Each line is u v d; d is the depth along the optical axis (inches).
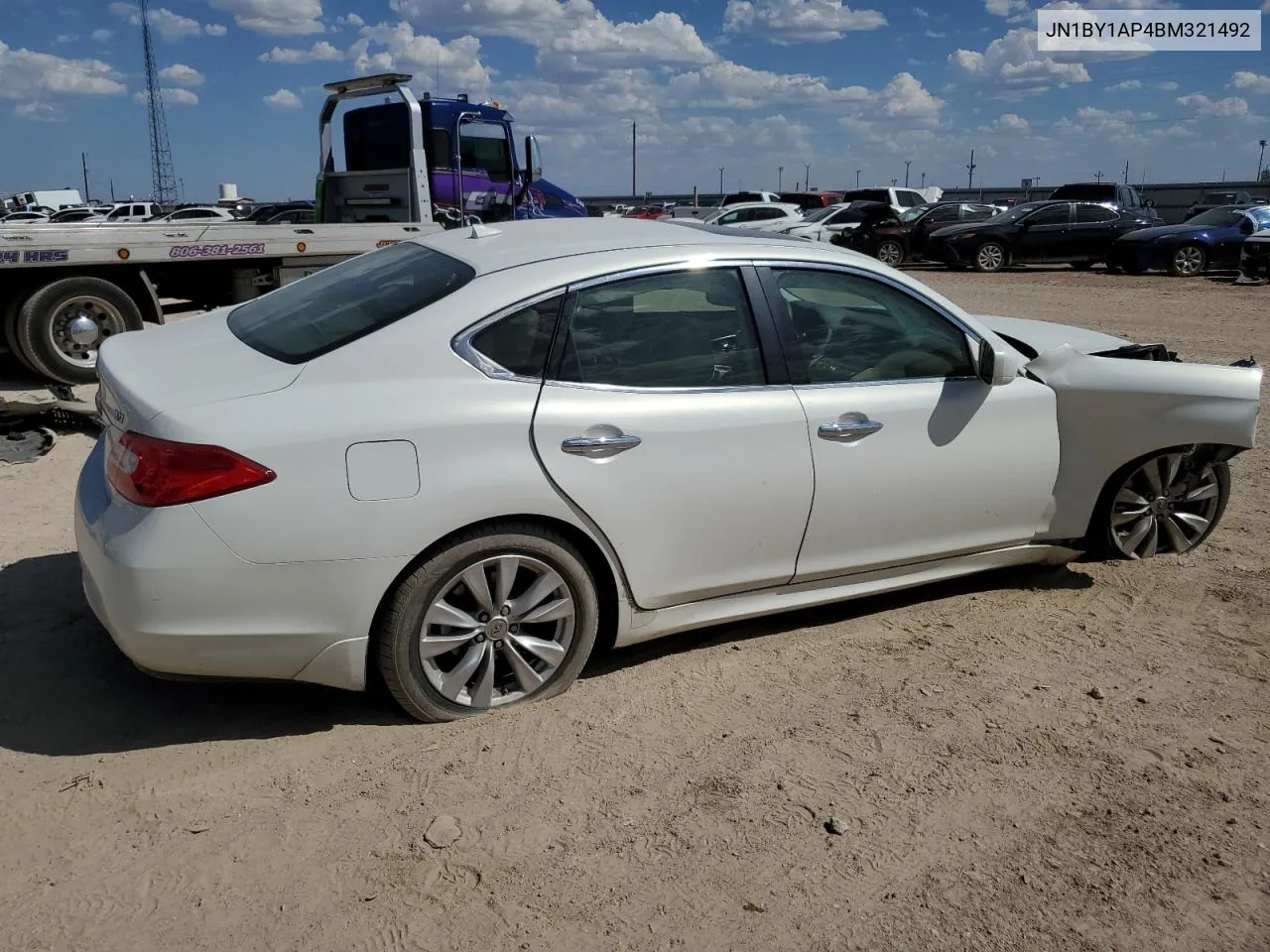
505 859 107.6
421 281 138.5
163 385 123.7
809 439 146.1
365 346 125.0
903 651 157.6
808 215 1116.5
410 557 122.4
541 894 102.7
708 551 142.9
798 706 140.3
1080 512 175.3
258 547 116.0
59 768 121.7
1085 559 194.1
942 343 161.0
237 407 118.2
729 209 1115.9
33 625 157.8
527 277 133.7
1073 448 172.4
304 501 117.1
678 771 124.1
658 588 141.2
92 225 347.6
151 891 101.7
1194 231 831.1
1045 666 152.9
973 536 165.3
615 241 145.6
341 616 121.5
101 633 155.8
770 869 107.6
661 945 96.9
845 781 123.0
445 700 131.3
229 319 153.4
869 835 113.4
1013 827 115.6
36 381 370.3
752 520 144.2
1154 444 175.5
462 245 148.0
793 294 150.3
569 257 138.1
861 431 150.0
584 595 136.1
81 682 141.6
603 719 135.3
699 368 141.3
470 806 116.0
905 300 158.6
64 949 94.0
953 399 158.7
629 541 136.3
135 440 117.5
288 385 121.4
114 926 97.0
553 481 128.5
